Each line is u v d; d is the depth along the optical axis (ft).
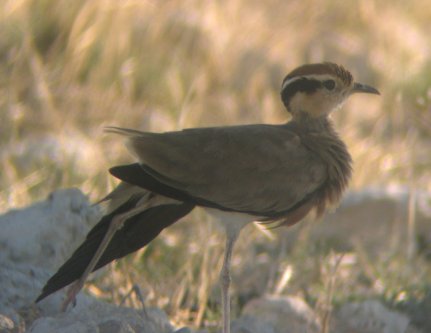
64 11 59.82
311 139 32.37
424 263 45.39
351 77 33.91
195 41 62.23
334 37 66.90
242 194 30.60
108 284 36.76
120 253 30.27
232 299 39.88
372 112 61.57
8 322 29.50
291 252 44.32
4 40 57.98
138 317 30.45
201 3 64.59
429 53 67.21
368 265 43.09
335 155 32.35
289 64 63.62
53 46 58.65
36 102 54.44
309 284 41.83
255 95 61.11
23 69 56.65
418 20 71.61
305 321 36.68
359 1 69.26
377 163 53.78
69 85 56.59
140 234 30.50
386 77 63.93
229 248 31.58
